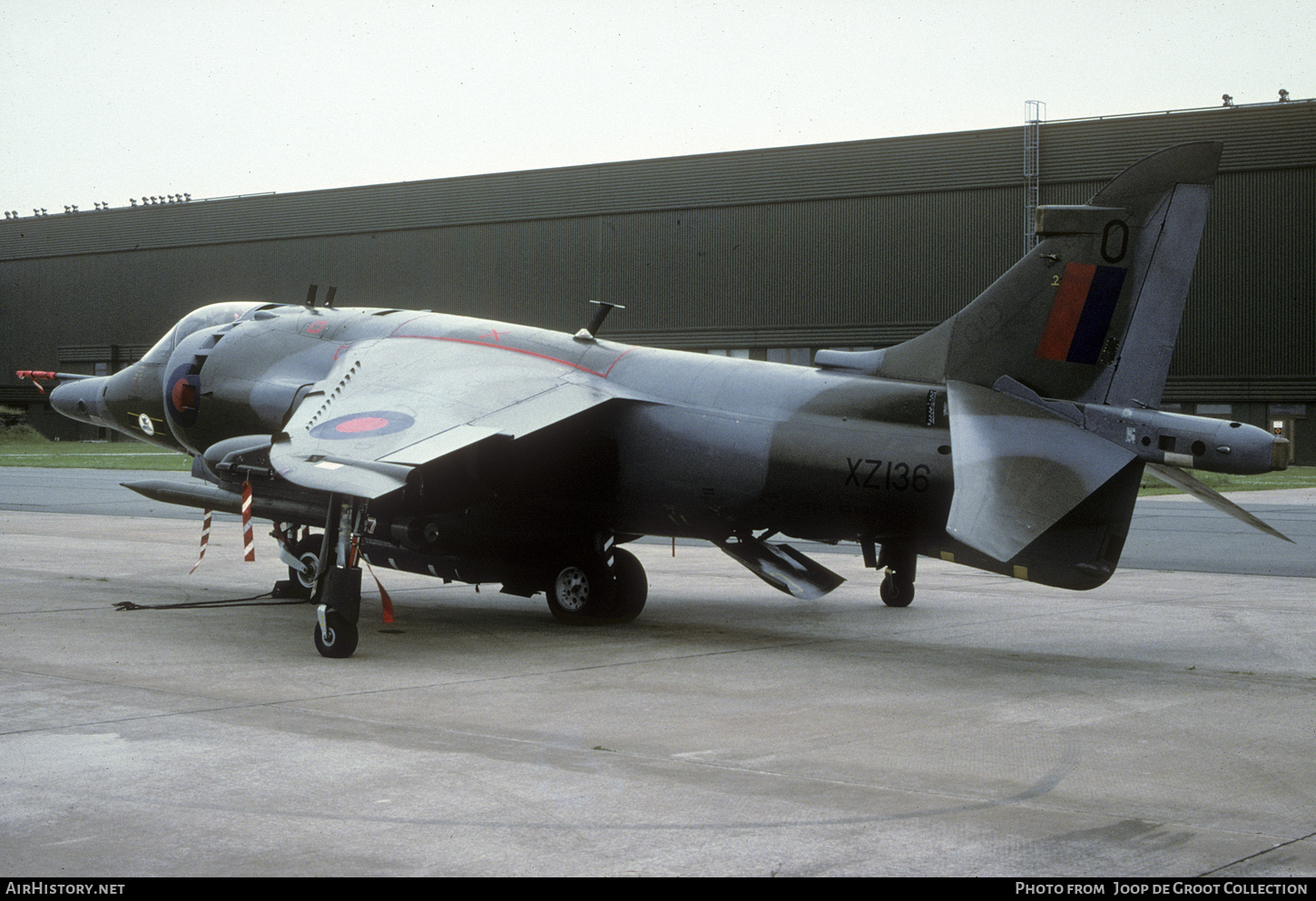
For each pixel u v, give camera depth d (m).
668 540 23.47
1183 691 8.60
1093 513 9.51
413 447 9.88
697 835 5.11
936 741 6.93
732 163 61.16
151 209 76.31
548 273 65.00
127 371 15.42
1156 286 9.40
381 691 8.30
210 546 19.67
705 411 11.12
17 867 4.62
